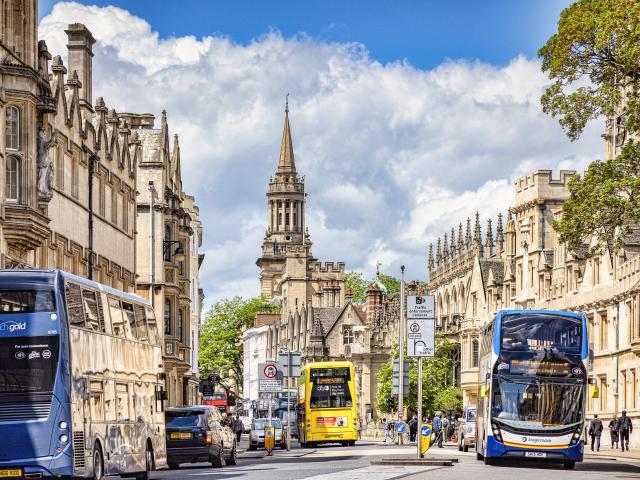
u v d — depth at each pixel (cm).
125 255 7175
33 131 4722
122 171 7112
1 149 4519
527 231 10250
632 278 7650
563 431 4488
